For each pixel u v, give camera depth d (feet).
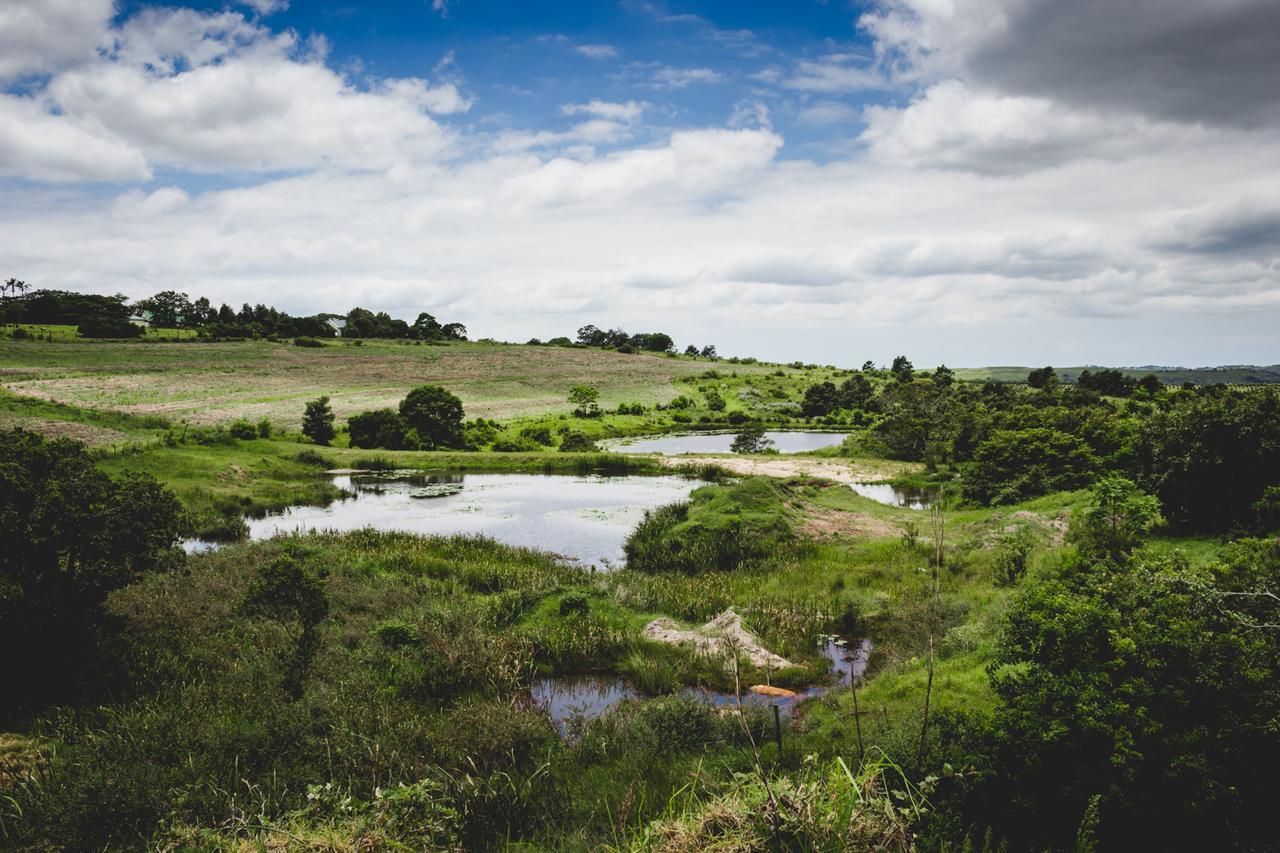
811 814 14.01
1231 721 18.02
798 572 68.44
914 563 68.80
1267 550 25.40
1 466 36.29
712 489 99.30
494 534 97.25
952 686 33.73
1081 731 18.65
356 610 53.01
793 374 497.05
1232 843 17.11
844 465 173.17
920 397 257.14
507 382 387.14
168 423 185.47
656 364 520.42
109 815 23.38
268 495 124.98
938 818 17.07
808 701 38.17
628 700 38.88
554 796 27.04
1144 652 19.62
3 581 35.88
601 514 112.98
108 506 39.83
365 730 31.96
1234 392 58.18
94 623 41.19
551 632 50.85
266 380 323.16
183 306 555.28
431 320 622.95
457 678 41.78
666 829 15.14
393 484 149.48
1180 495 56.08
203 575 58.80
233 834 21.33
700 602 58.54
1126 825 18.02
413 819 21.61
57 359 312.50
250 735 30.42
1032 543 63.00
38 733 31.01
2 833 22.66
